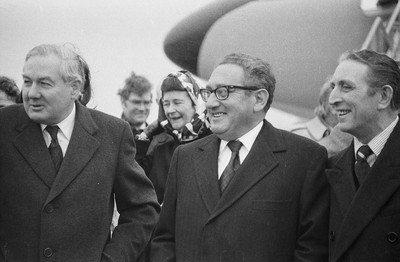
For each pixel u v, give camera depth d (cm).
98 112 302
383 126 259
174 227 292
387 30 558
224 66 277
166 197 293
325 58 575
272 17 580
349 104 256
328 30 573
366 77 254
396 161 248
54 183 274
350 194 257
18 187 275
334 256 255
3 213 277
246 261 264
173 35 564
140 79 477
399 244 242
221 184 278
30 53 275
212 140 291
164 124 386
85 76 296
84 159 282
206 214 272
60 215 274
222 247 266
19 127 285
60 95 273
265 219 267
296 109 575
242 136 282
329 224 265
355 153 266
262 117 284
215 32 573
